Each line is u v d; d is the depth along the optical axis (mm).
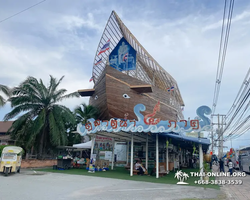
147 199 7262
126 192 8430
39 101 22844
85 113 28297
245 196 8578
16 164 13828
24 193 7492
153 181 12102
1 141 28312
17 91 21906
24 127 21516
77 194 7707
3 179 11008
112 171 17469
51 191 8070
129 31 26234
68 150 25312
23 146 23297
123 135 17609
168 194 8320
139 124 13461
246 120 16641
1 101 18125
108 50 28828
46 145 23766
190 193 8734
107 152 26984
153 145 23266
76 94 23703
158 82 31234
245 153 25047
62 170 17031
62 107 23375
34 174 13844
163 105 28844
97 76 30812
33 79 22750
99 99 25828
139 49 27422
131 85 24656
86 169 17953
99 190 8695
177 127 12578
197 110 12492
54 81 23812
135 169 15539
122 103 23969
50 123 21562
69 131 30312
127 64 26703
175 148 22984
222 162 19922
